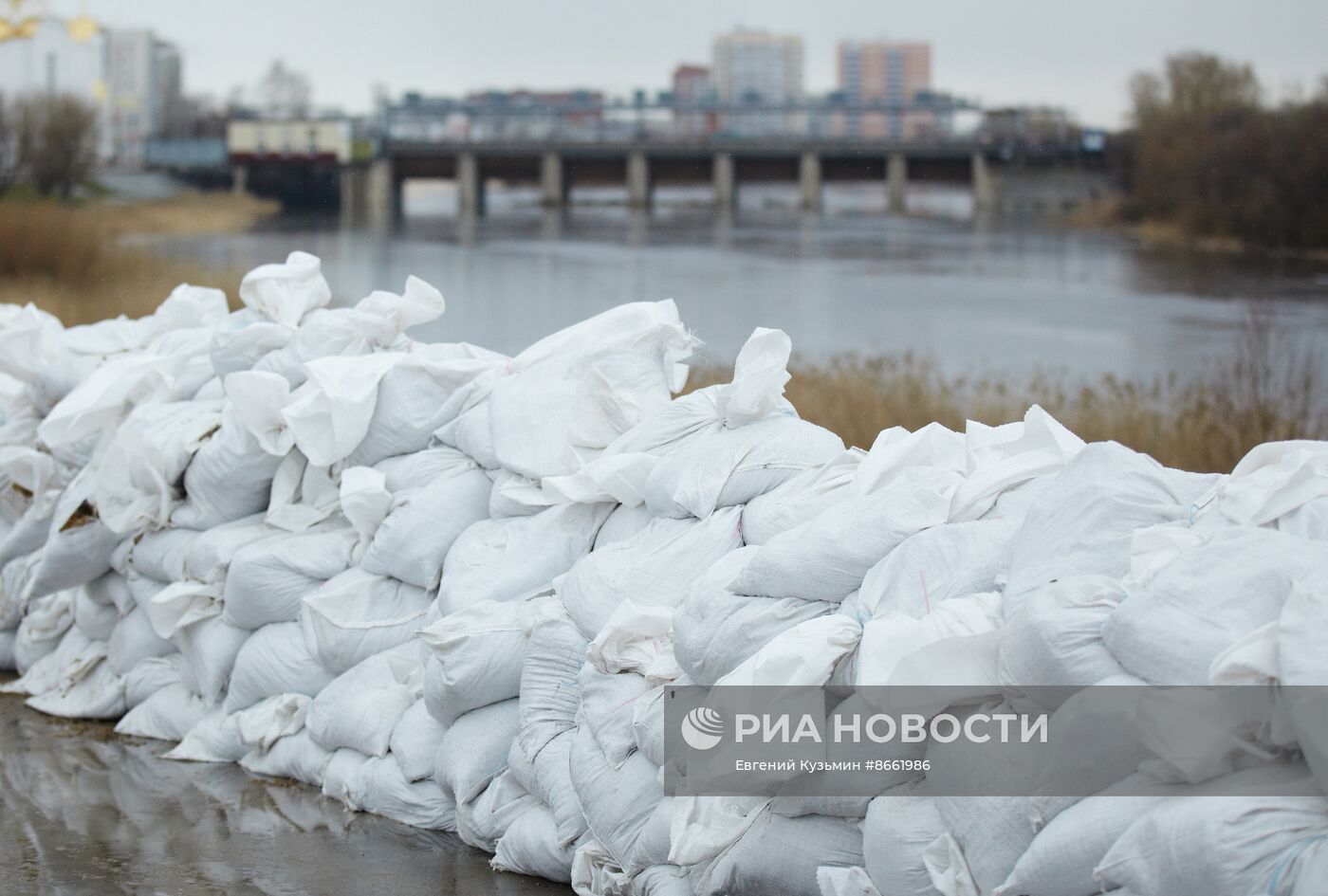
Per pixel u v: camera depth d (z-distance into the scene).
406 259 32.16
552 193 64.31
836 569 3.55
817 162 61.16
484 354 5.79
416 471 5.21
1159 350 16.34
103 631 6.10
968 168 56.81
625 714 3.81
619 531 4.56
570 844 3.98
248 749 5.26
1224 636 2.63
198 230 40.75
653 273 28.64
